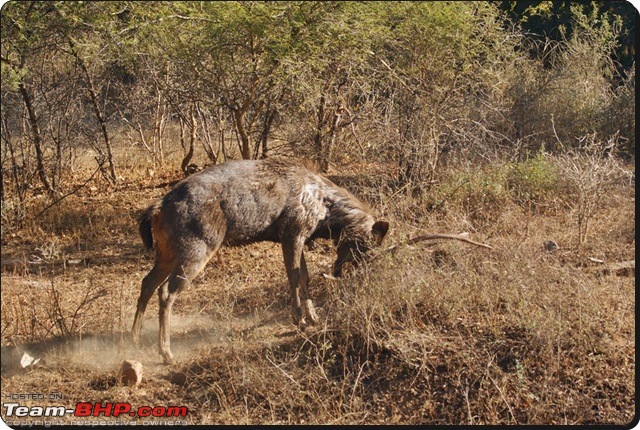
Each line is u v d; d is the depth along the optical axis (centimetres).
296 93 1054
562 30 1653
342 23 978
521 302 666
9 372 680
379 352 650
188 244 702
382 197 979
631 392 601
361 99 1202
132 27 1002
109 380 664
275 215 741
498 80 1303
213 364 675
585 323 662
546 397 600
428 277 715
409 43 1114
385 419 600
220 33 991
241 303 831
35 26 1045
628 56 1788
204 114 1305
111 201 1261
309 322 739
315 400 611
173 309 827
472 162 1157
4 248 1046
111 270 957
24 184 1244
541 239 905
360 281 731
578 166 1077
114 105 1484
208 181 716
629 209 1005
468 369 623
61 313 791
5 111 1201
